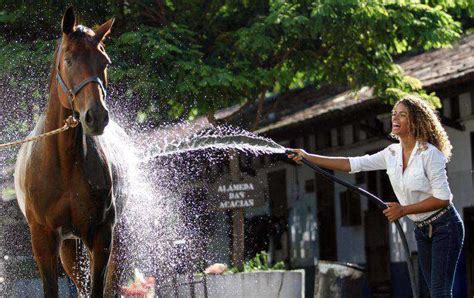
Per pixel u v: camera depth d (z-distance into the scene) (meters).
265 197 14.83
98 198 8.64
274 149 9.23
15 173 9.44
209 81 14.28
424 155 8.18
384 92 16.36
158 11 15.84
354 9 14.91
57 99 8.46
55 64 8.44
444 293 8.09
